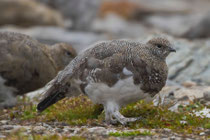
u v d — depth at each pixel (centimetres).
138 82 1037
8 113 1264
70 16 3312
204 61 1748
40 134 970
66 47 1454
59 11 3381
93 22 3459
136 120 1077
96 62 1043
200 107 1208
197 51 1809
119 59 1035
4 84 1327
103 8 4738
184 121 1088
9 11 3312
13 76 1323
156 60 1080
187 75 1689
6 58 1301
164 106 1205
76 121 1095
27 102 1382
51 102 1124
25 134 957
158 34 1866
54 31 2977
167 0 5750
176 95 1352
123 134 959
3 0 3297
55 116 1170
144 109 1175
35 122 1129
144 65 1045
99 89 1039
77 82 1069
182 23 3978
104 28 3606
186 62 1739
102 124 1082
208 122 1066
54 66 1409
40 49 1366
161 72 1073
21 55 1320
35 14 3331
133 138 940
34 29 3052
